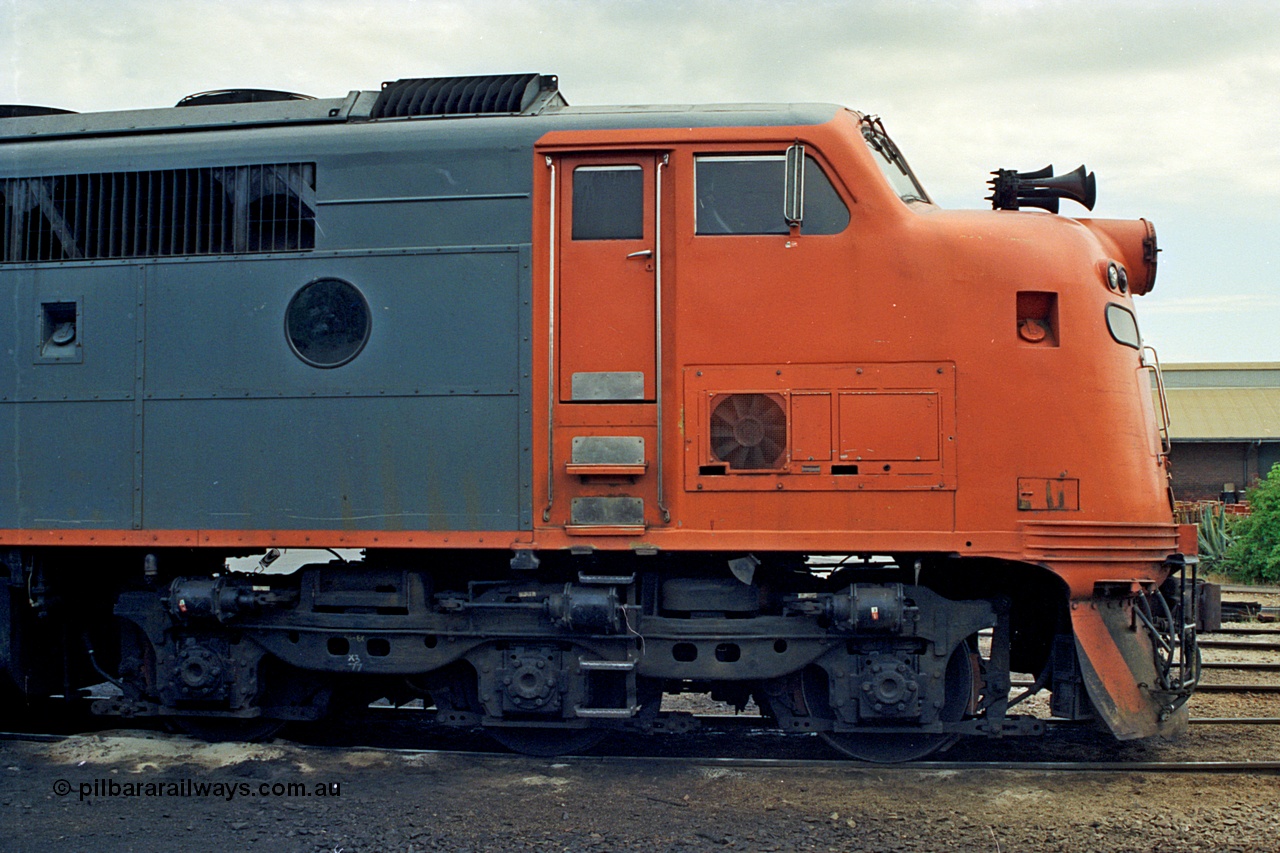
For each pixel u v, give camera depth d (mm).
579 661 5691
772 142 5582
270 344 5809
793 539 5414
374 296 5734
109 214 6078
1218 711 7199
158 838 4688
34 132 6273
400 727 6812
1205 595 5898
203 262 5906
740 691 6090
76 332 6020
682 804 5133
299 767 5750
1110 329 5551
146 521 5844
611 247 5609
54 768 5773
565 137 5633
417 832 4742
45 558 6152
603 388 5562
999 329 5418
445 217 5719
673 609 5688
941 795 5266
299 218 5867
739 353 5508
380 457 5668
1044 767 5691
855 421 5445
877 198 5531
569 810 5043
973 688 5684
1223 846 4555
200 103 6637
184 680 5918
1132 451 5531
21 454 6016
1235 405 29656
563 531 5520
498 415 5602
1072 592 5379
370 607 5898
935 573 5938
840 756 6059
